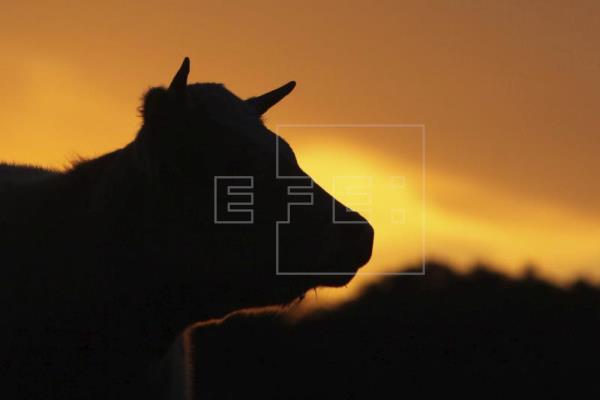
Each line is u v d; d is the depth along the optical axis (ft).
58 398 66.39
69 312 66.49
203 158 65.00
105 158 69.00
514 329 138.72
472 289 146.10
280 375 130.11
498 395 131.13
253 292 66.54
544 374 133.28
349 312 139.23
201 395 123.54
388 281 145.48
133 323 66.74
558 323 139.64
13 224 68.33
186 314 67.00
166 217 65.72
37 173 76.23
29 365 66.33
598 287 147.84
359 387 130.93
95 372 66.54
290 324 134.41
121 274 66.44
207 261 65.98
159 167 64.75
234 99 67.00
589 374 133.39
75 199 68.23
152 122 64.23
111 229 66.59
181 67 64.23
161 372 67.87
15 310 66.59
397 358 134.51
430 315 140.15
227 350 129.80
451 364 134.10
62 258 66.95
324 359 132.77
